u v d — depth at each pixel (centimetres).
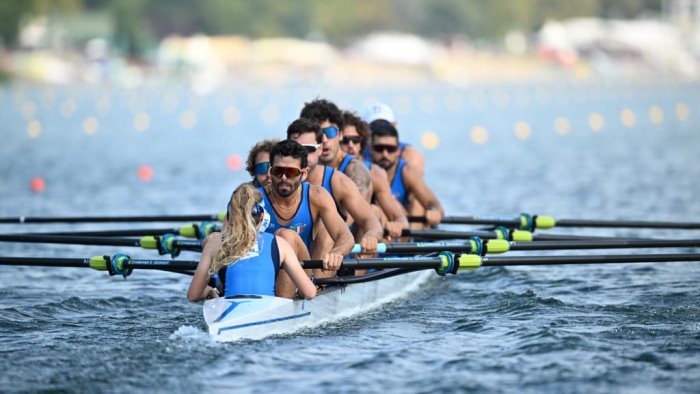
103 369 3484
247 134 18125
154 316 4466
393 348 3788
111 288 5172
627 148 14212
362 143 5116
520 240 5212
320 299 4134
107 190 9638
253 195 3859
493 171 11225
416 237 5388
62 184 10125
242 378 3375
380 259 4219
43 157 13350
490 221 5800
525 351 3712
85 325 4259
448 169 11544
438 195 9069
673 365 3500
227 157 13388
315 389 3266
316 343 3853
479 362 3572
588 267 5694
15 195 9262
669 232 6944
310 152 4338
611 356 3622
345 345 3831
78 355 3659
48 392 3244
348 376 3403
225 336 3741
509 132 18338
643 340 3859
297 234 4062
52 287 5184
